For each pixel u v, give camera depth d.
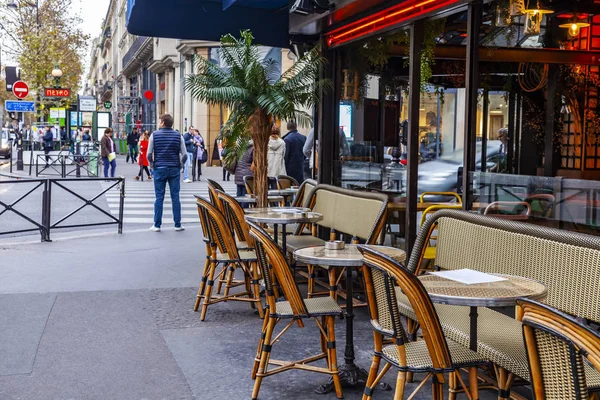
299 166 12.31
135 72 60.25
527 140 6.57
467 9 5.91
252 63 7.81
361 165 8.06
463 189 5.88
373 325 3.77
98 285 7.48
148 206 16.08
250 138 8.23
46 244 10.34
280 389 4.56
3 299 6.79
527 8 6.05
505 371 3.66
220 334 5.78
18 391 4.45
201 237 11.09
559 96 6.54
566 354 2.35
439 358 3.39
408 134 6.70
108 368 4.90
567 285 3.90
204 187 21.20
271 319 4.43
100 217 13.93
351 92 8.23
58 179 10.70
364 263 3.72
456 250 4.88
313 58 8.24
